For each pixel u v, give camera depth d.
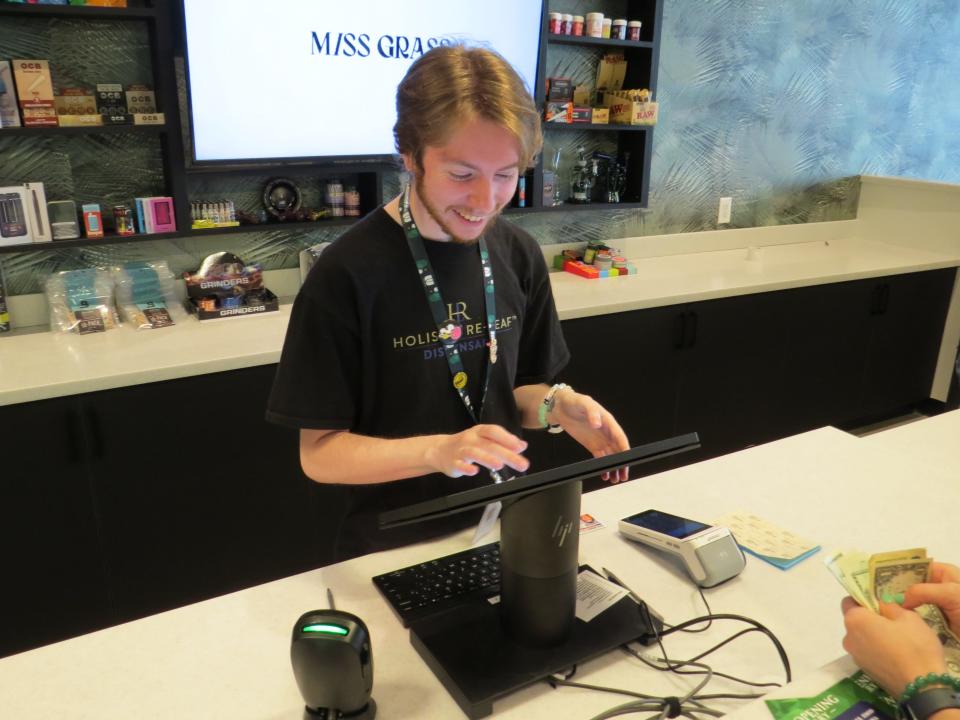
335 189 2.62
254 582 2.28
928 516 1.30
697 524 1.17
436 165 0.96
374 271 1.14
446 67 0.94
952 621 0.85
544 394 1.34
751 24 3.39
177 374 1.98
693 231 3.60
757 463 1.49
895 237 3.95
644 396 2.88
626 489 1.39
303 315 1.13
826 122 3.83
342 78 2.41
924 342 3.74
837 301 3.30
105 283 2.33
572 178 3.17
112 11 2.08
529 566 0.89
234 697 0.89
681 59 3.25
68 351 2.09
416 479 1.25
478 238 1.17
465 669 0.89
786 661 0.94
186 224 2.34
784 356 3.23
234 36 2.21
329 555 2.38
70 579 2.00
